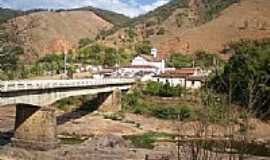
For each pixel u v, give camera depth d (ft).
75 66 574.97
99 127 273.75
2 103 183.83
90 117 310.04
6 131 247.29
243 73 282.15
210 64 544.62
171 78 409.49
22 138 211.41
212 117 46.91
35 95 209.15
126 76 449.06
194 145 44.55
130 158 189.98
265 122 228.43
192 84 384.06
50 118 209.77
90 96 356.38
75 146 212.84
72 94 256.93
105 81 313.73
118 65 567.59
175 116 285.23
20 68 449.89
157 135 255.29
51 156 190.60
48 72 520.01
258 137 217.15
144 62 542.98
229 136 45.27
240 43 621.72
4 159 175.11
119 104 340.59
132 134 258.78
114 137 223.92
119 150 204.33
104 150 202.69
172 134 258.78
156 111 314.96
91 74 504.43
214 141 45.27
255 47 353.51
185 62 578.66
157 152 201.57
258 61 298.56
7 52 396.78
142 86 386.52
